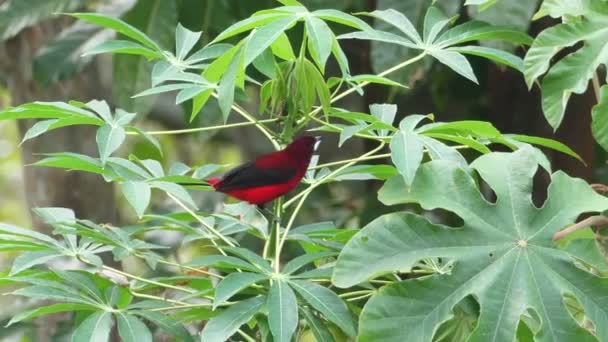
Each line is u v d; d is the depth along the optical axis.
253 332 9.43
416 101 14.38
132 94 12.39
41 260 7.23
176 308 7.07
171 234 13.40
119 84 12.39
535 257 6.61
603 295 6.50
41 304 13.40
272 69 7.33
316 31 6.78
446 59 7.68
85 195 15.08
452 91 14.06
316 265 8.30
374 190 14.14
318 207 14.74
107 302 7.00
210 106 12.45
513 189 6.81
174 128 20.36
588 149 12.83
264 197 8.85
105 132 7.27
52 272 7.32
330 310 6.61
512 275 6.56
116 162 7.46
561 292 6.50
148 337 6.73
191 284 8.06
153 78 7.62
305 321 7.21
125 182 6.99
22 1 12.74
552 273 6.55
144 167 7.90
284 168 8.78
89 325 6.77
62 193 15.01
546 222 6.70
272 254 7.68
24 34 14.73
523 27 9.51
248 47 6.66
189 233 8.17
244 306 6.66
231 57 7.20
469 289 6.53
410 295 6.53
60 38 13.01
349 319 6.61
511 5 9.54
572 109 12.70
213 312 7.39
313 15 6.89
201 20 12.42
